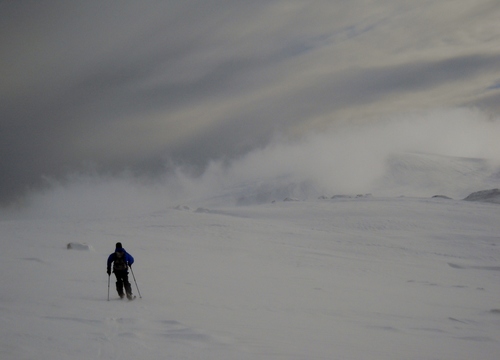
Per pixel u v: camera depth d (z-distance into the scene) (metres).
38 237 37.88
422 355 7.01
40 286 13.73
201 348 6.16
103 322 7.77
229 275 22.14
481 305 16.47
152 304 11.23
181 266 25.23
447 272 34.81
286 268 29.02
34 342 5.86
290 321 9.88
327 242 51.34
